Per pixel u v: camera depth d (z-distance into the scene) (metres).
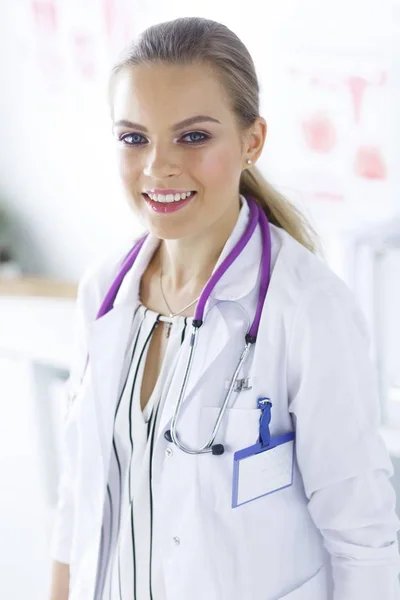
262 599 0.88
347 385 0.84
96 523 0.97
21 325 1.82
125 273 1.03
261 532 0.88
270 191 1.00
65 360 1.74
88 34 2.06
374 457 0.86
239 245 0.92
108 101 0.89
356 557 0.87
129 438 0.93
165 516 0.88
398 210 1.51
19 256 2.48
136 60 0.82
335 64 1.55
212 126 0.81
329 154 1.60
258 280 0.91
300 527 0.92
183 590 0.87
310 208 1.65
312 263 0.90
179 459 0.88
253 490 0.87
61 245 2.35
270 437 0.87
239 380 0.88
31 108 2.30
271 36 1.64
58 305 1.74
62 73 2.17
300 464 0.89
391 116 1.49
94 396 0.97
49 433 1.81
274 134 1.68
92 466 0.97
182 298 0.96
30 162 2.36
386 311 1.25
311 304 0.84
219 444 0.86
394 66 1.46
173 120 0.80
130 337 0.98
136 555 0.91
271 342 0.86
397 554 0.89
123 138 0.85
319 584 0.93
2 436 1.88
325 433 0.85
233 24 1.71
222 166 0.83
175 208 0.84
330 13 1.53
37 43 2.21
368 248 1.27
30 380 1.81
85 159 2.19
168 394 0.89
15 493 1.88
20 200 2.43
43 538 1.82
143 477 0.90
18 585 1.89
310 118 1.62
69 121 2.20
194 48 0.80
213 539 0.87
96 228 2.23
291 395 0.87
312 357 0.83
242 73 0.84
